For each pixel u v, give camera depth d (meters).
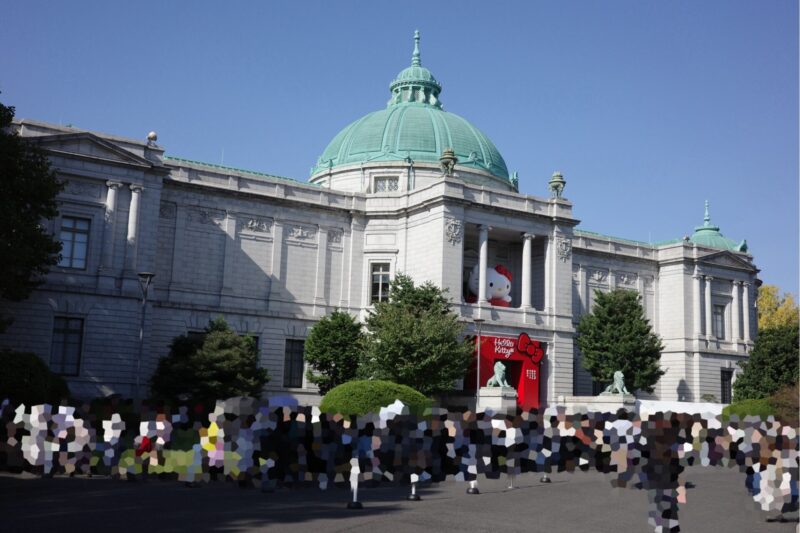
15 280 48.06
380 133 90.44
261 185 72.50
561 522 20.94
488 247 80.12
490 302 75.25
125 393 58.88
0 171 44.75
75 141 59.03
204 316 67.75
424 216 73.06
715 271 95.12
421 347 58.59
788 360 81.31
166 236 67.50
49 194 47.88
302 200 73.69
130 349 59.56
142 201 61.88
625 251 94.31
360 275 75.94
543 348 75.25
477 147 92.06
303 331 72.31
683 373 91.31
